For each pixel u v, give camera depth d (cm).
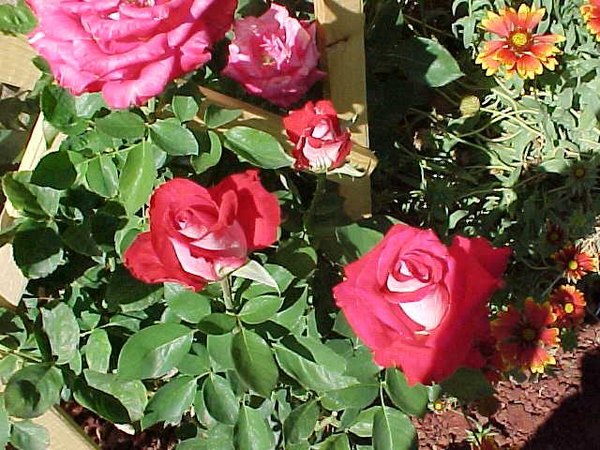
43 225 90
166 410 93
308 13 106
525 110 122
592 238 129
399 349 78
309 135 86
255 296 88
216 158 89
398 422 90
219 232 76
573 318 122
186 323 92
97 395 96
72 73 79
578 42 122
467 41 119
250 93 97
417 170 125
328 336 99
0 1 102
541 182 127
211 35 81
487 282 78
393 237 77
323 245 95
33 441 95
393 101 114
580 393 131
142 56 78
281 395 100
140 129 86
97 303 99
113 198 91
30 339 95
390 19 110
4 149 102
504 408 130
